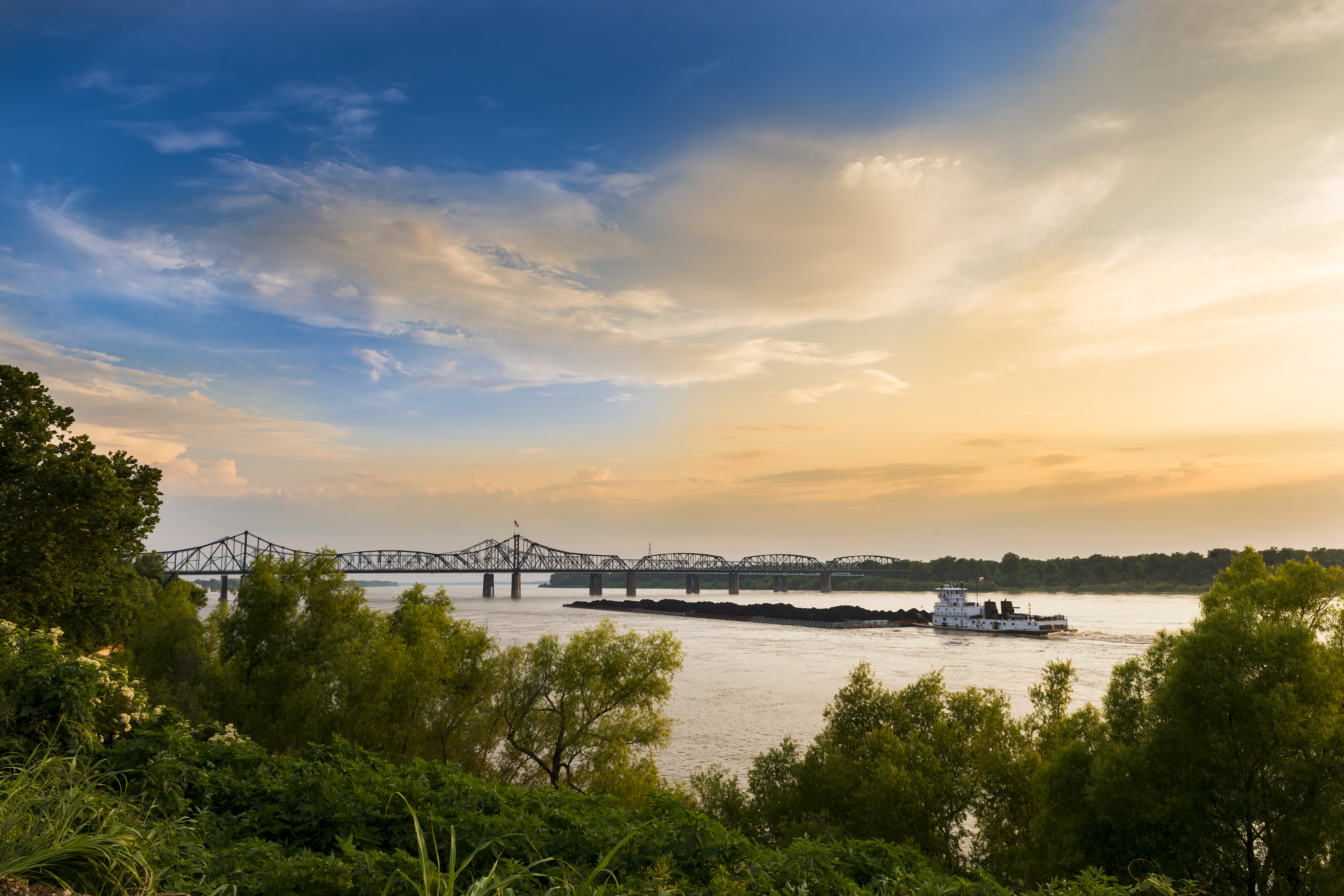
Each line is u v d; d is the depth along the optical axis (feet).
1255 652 72.79
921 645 451.94
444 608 136.26
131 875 23.88
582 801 50.88
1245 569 104.63
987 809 96.63
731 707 228.84
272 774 48.06
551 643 121.49
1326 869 68.80
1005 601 598.34
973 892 40.24
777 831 99.66
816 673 312.91
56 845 22.36
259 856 32.83
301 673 127.03
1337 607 87.71
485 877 25.17
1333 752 68.03
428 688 107.14
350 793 43.83
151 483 109.91
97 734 42.93
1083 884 40.78
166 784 39.50
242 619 133.39
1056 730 107.34
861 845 46.39
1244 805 70.64
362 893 29.58
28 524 89.51
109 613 129.70
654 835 41.27
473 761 110.52
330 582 139.13
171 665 154.92
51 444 102.01
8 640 45.91
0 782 25.80
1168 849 73.82
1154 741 76.59
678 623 637.71
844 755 113.39
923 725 114.42
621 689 117.70
